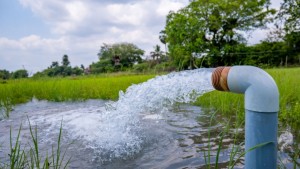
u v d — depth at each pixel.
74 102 7.23
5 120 4.55
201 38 28.88
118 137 3.17
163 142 3.03
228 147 2.78
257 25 31.92
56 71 34.94
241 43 30.17
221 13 30.52
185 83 2.18
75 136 3.34
